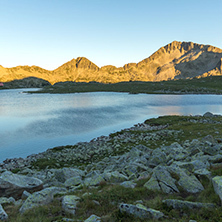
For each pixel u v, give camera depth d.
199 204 10.00
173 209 10.09
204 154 19.94
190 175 14.19
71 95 179.00
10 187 15.04
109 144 39.16
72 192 13.90
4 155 34.94
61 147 38.25
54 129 53.72
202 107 100.38
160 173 14.18
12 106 101.88
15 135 47.62
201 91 195.38
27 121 63.88
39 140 43.94
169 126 53.22
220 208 9.41
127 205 10.20
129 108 96.00
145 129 52.47
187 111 87.19
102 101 128.00
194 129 45.91
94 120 66.56
